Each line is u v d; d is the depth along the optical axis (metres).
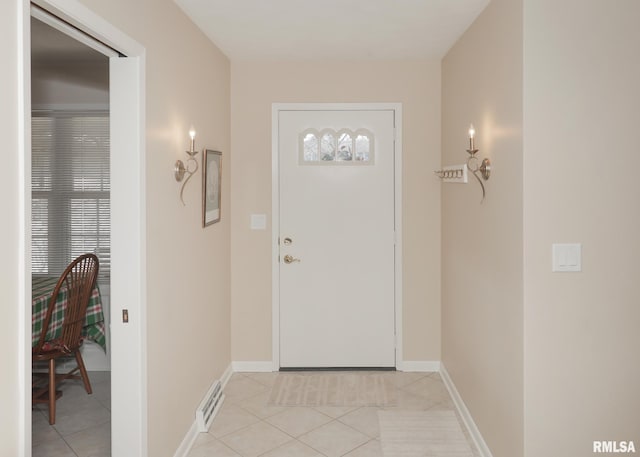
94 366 4.67
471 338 3.48
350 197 4.57
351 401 3.95
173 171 3.00
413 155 4.52
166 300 2.88
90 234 4.70
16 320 1.57
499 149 2.85
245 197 4.57
